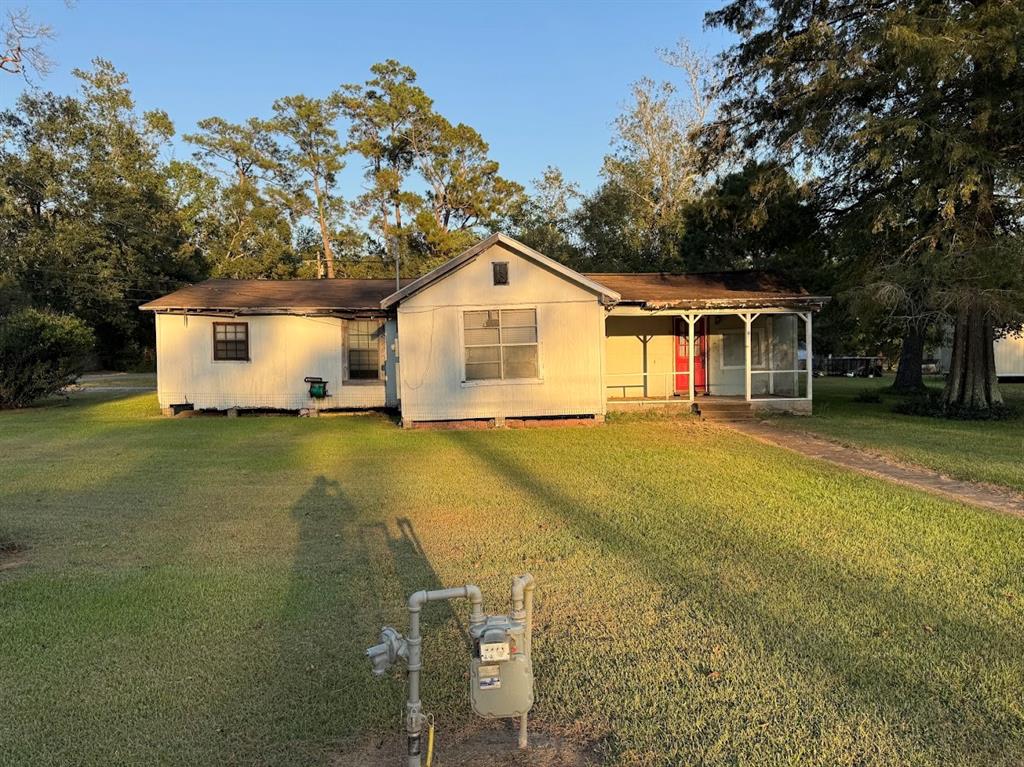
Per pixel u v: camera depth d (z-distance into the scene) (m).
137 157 43.62
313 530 6.15
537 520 6.41
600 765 2.71
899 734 2.87
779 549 5.39
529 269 14.05
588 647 3.75
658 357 17.59
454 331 14.05
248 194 47.97
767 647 3.70
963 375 15.10
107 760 2.77
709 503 6.96
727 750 2.78
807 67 15.27
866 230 15.23
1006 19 11.92
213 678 3.44
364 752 2.82
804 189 15.44
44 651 3.75
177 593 4.59
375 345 16.67
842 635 3.83
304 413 16.27
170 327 16.42
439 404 14.05
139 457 10.10
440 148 42.78
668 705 3.14
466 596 2.63
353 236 50.00
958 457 9.50
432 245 41.31
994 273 12.41
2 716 3.10
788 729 2.92
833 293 16.92
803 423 13.88
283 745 2.87
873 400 18.81
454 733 2.96
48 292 37.03
